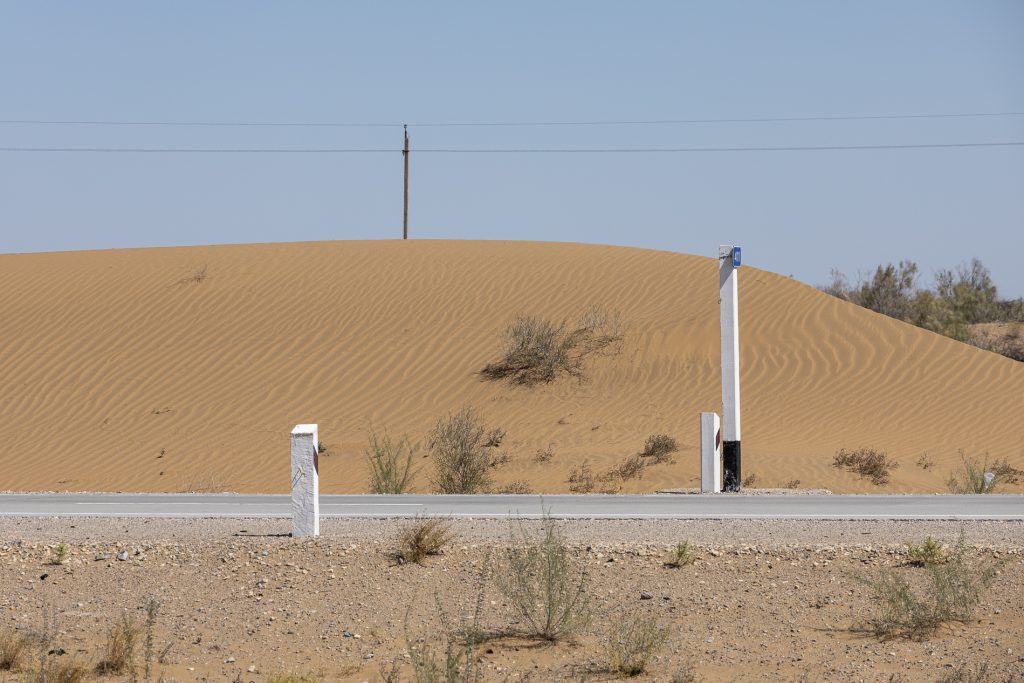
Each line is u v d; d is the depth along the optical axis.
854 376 85.19
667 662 23.70
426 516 37.19
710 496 45.38
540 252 117.19
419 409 83.69
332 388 87.56
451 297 103.75
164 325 100.25
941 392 82.19
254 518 37.56
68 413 85.12
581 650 24.89
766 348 90.50
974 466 66.56
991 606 26.84
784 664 23.39
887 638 25.09
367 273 111.25
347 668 23.70
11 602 28.86
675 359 89.12
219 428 80.69
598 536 33.12
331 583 29.61
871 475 63.69
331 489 63.25
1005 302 167.88
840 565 29.86
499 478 65.88
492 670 23.48
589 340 93.00
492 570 29.67
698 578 29.25
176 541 33.22
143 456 75.44
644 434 76.00
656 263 111.12
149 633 23.69
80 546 32.84
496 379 87.94
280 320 100.25
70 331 99.62
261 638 26.06
